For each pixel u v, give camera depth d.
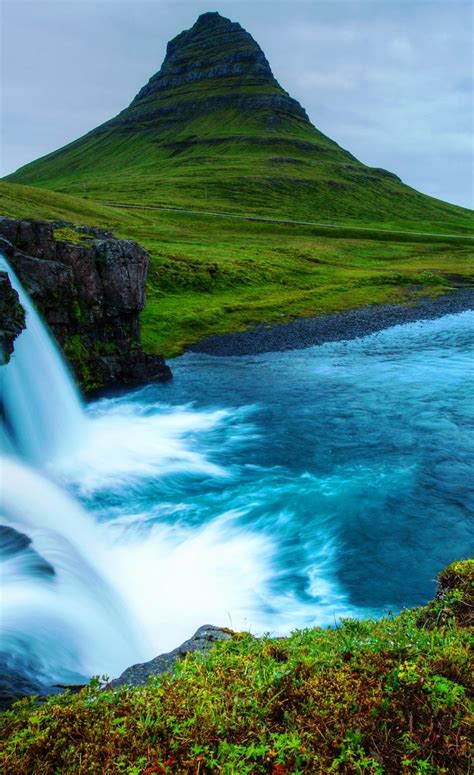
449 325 50.09
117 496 17.52
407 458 20.34
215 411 27.12
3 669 6.53
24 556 10.29
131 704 4.33
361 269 85.00
